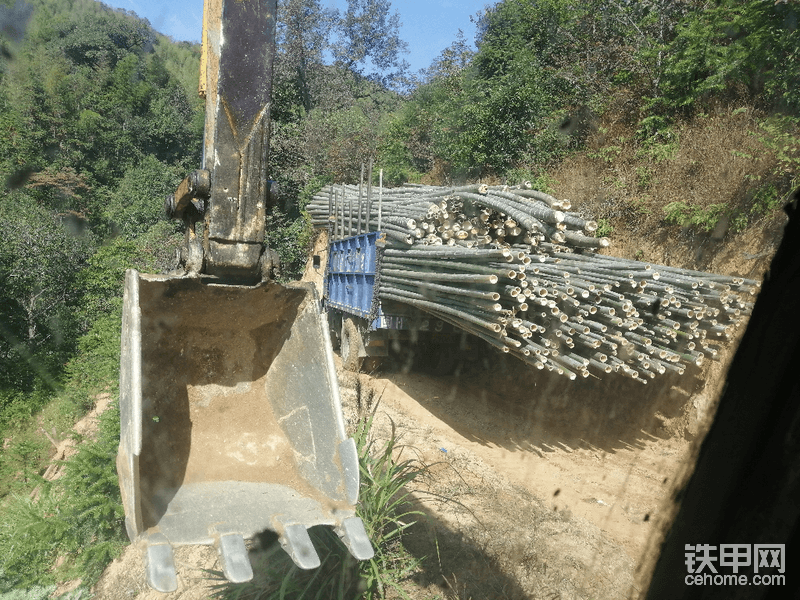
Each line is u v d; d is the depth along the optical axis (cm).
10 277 1430
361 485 367
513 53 1466
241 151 263
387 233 756
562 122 1278
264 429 294
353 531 231
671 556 104
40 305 1420
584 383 748
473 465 550
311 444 275
